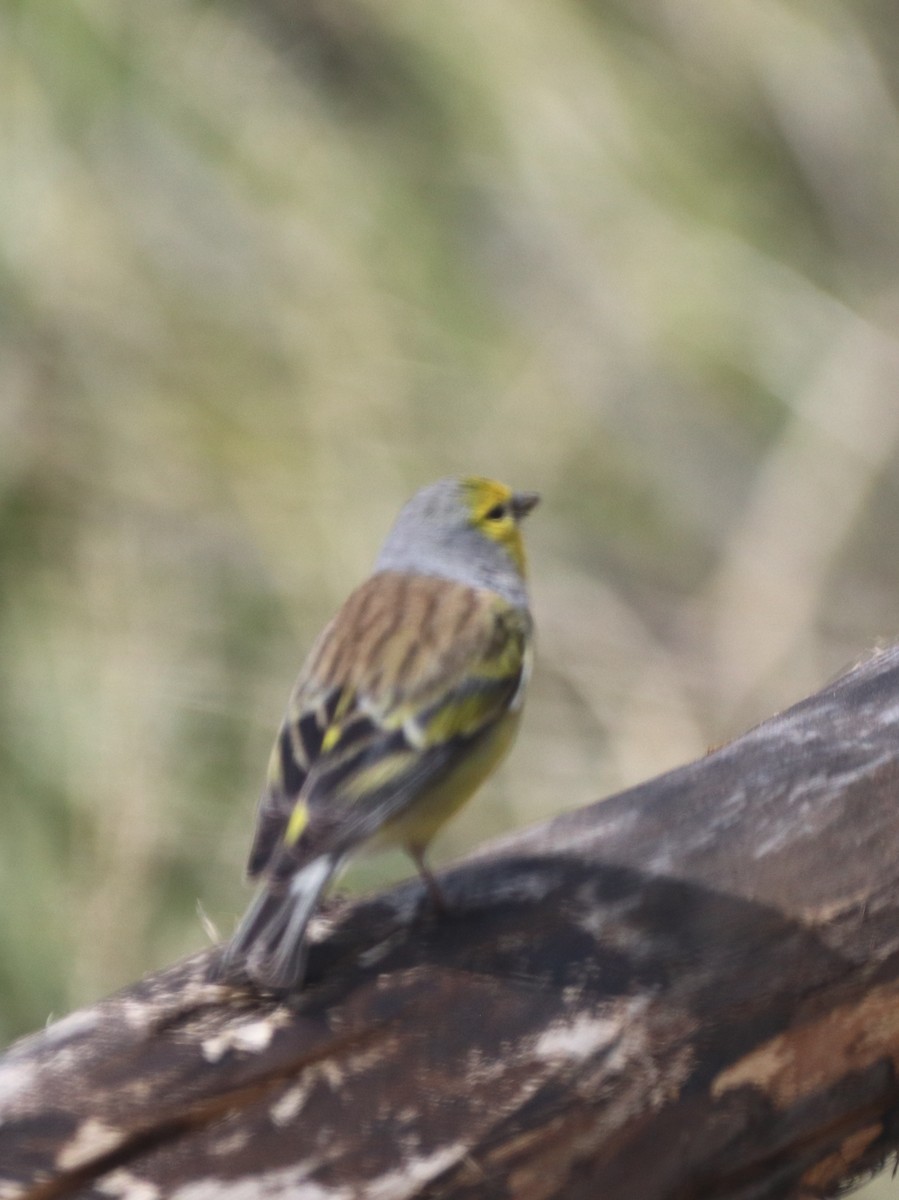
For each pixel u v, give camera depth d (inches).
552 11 631.8
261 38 557.0
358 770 249.8
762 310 647.8
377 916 232.5
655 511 605.9
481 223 599.2
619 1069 220.5
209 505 485.7
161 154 513.0
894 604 640.4
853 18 724.0
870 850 233.8
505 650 272.8
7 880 441.1
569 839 239.5
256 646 478.3
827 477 637.9
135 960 444.1
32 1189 209.5
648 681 569.9
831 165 697.6
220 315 506.3
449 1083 217.0
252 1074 214.4
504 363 573.6
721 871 233.0
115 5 518.6
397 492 508.1
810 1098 228.5
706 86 681.0
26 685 457.1
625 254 625.0
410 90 597.0
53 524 476.4
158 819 453.1
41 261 486.9
